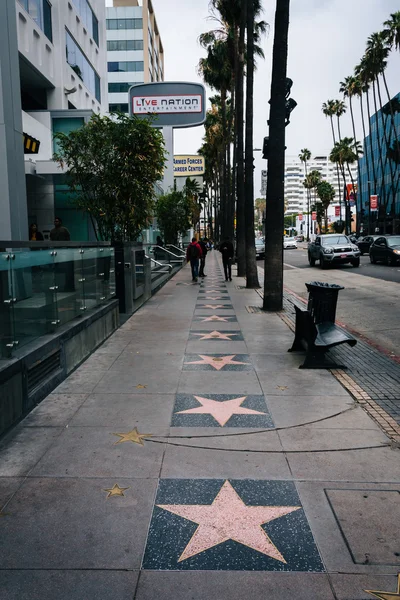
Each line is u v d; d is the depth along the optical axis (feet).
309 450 13.94
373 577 8.79
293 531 10.14
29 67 74.79
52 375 19.66
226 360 24.06
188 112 131.54
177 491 11.72
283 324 34.32
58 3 84.74
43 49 79.05
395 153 208.54
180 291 56.65
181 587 8.55
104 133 41.37
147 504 11.16
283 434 15.07
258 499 11.35
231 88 114.62
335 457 13.47
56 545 9.68
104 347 26.99
